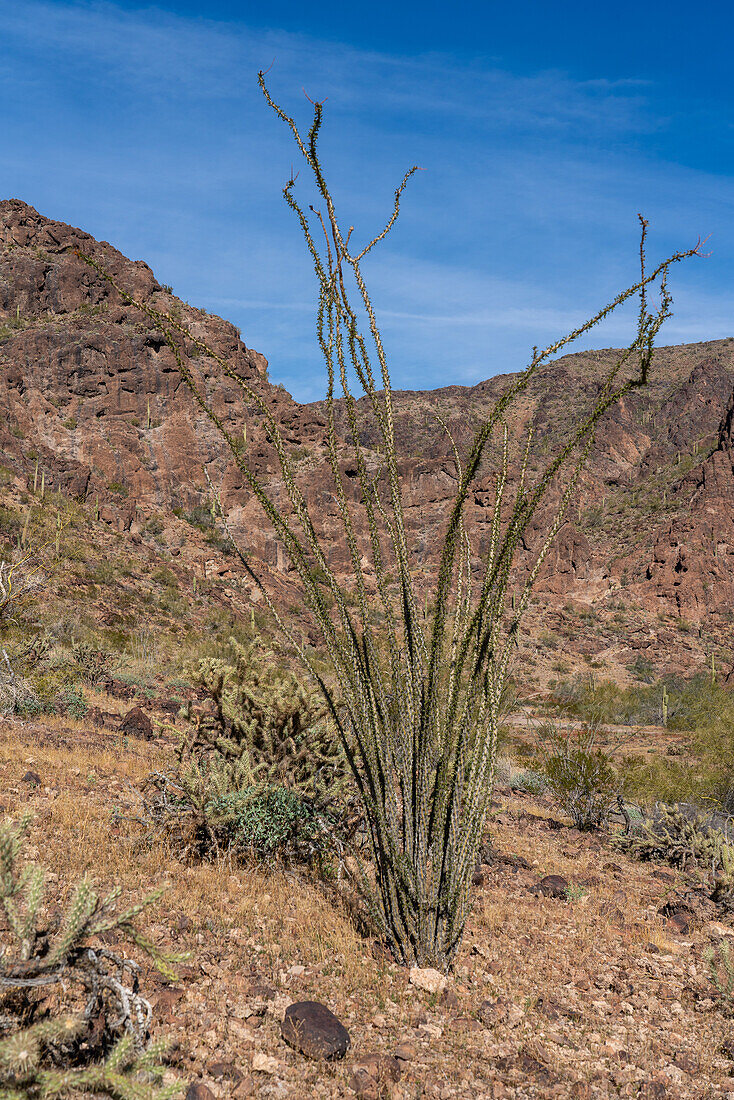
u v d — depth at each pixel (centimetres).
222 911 512
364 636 475
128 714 1235
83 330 9262
